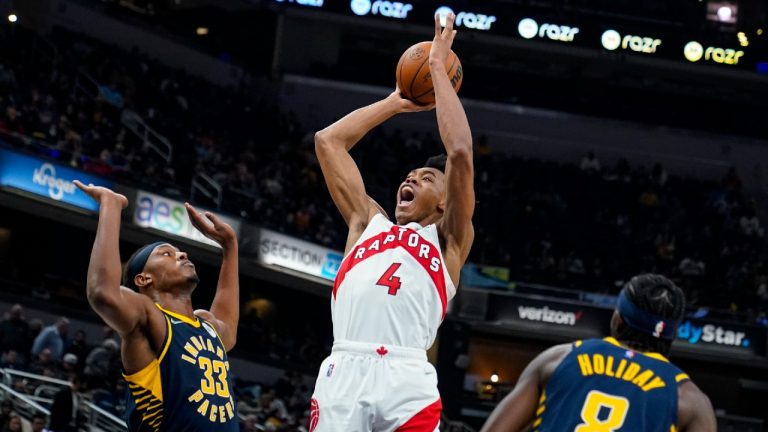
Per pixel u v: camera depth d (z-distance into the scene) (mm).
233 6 29656
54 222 20875
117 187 19375
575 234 27359
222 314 5215
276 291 25125
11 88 20281
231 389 4734
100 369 15141
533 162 28766
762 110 31609
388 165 27188
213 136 25500
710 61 29188
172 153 23359
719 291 25875
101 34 25953
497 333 26344
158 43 27359
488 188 27562
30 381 14859
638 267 26688
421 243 4160
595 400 3561
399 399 3953
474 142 30094
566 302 24391
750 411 26344
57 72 22375
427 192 4332
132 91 24219
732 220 28453
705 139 30625
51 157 18688
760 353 24656
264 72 29609
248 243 21422
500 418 3646
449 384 24062
